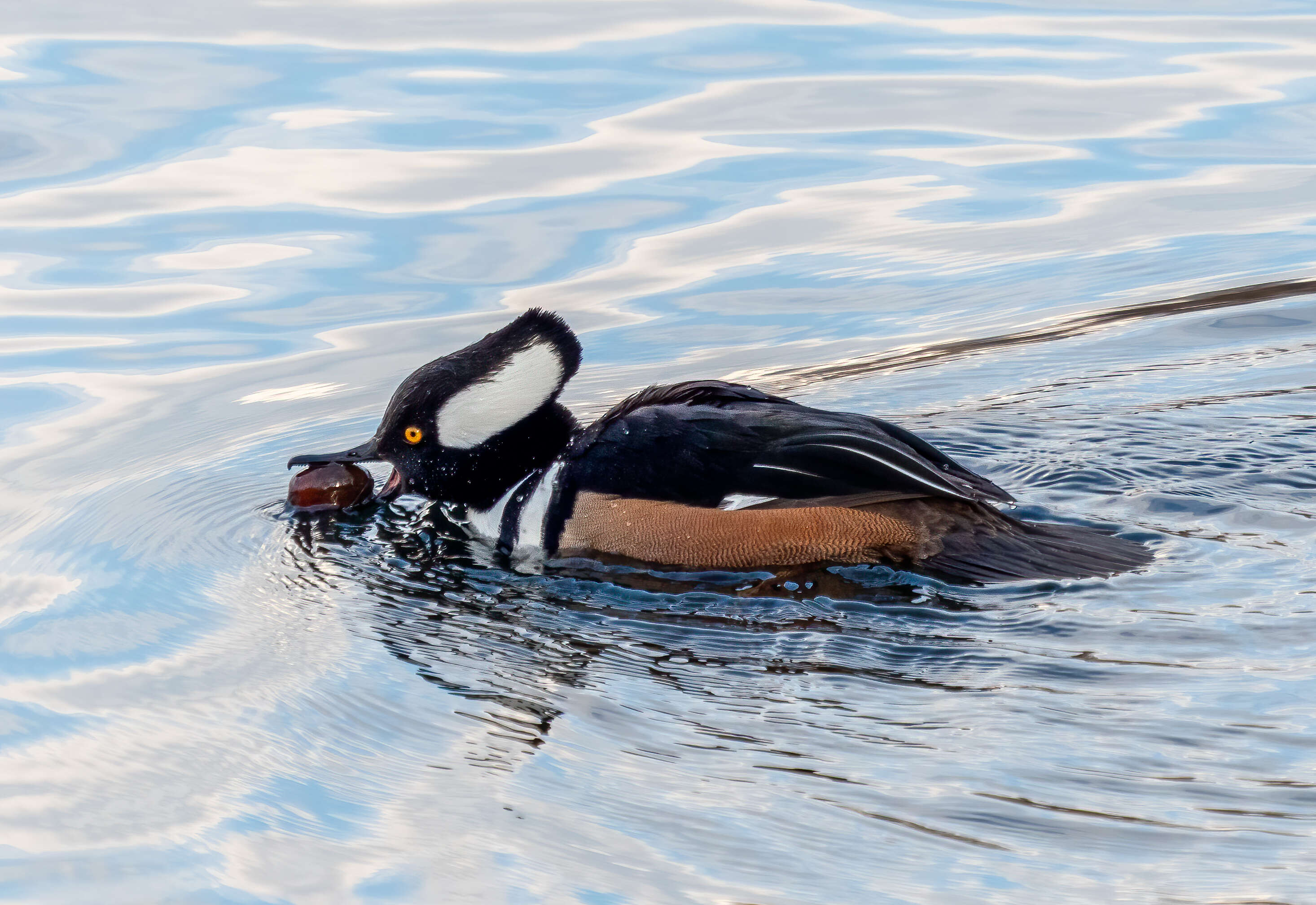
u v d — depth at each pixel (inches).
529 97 826.2
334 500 467.2
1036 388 538.6
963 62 886.4
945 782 298.0
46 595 416.2
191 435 522.9
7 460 504.7
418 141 766.5
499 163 742.5
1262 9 984.3
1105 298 616.7
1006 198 708.7
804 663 353.4
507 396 443.8
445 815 303.6
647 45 917.8
